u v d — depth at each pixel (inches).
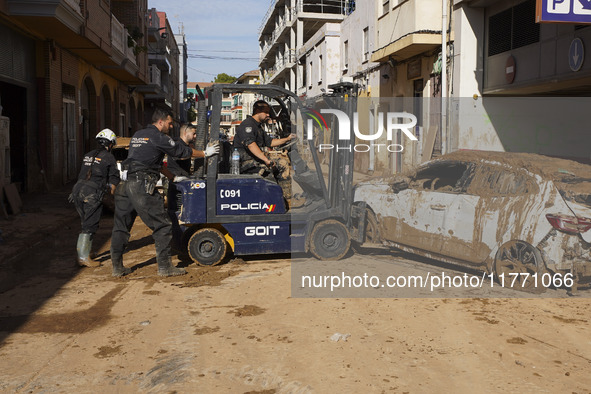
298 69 1647.4
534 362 155.6
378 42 830.5
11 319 200.1
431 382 142.8
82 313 206.5
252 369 152.3
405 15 684.1
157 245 262.1
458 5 603.5
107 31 773.9
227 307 212.2
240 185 280.8
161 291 236.7
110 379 146.9
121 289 241.1
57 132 693.3
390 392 137.3
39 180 641.6
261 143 299.7
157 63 1656.0
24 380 146.8
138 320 197.6
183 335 180.7
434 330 183.5
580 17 402.0
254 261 293.7
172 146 258.5
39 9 537.0
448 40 628.7
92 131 922.1
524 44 532.1
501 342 171.8
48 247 344.2
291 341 173.9
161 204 261.4
